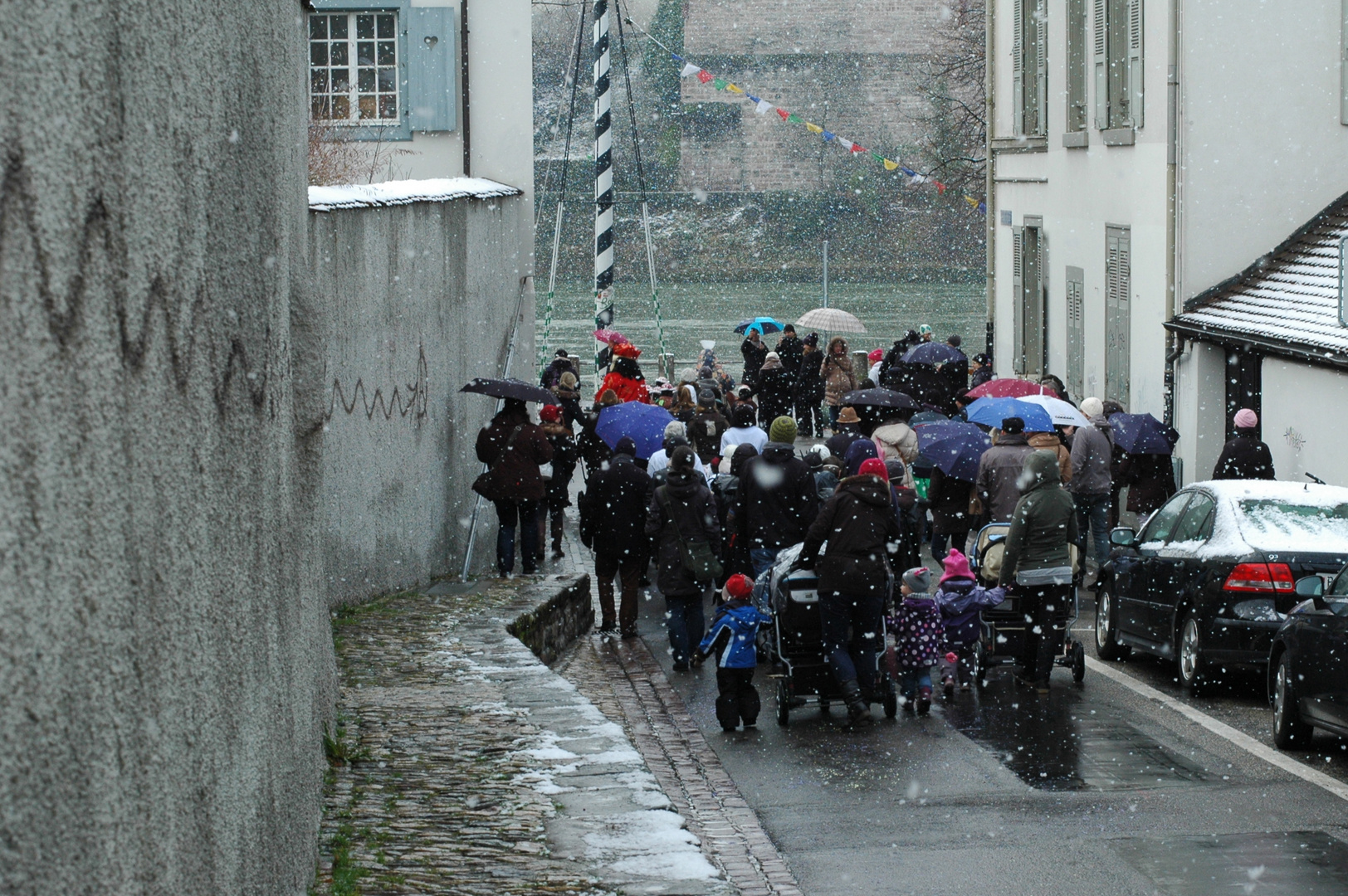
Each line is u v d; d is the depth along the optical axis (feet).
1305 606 47.19
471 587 67.46
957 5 370.12
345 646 53.11
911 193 445.37
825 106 453.58
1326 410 84.02
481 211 83.97
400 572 67.77
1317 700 44.47
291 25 27.09
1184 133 100.94
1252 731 49.98
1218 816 39.29
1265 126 100.53
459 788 34.83
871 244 445.37
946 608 55.16
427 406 72.02
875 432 82.79
